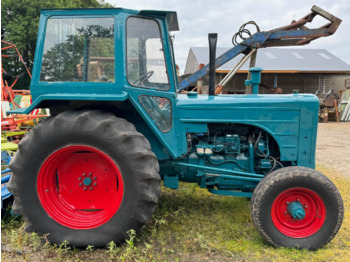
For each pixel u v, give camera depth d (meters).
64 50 2.72
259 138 3.21
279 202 2.78
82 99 2.58
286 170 2.78
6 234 2.91
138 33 2.78
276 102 3.09
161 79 2.95
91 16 2.68
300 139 3.12
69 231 2.67
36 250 2.65
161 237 2.85
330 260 2.59
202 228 3.06
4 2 18.89
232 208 3.61
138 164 2.55
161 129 2.94
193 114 3.11
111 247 2.48
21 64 19.47
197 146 3.21
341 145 8.60
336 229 2.72
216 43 3.23
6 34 19.64
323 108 15.98
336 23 4.51
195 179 3.33
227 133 3.32
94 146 2.57
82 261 2.50
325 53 22.11
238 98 3.15
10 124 5.94
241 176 3.24
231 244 2.80
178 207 3.58
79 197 2.84
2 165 3.61
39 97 2.61
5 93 7.78
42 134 2.58
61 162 2.78
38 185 2.65
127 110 3.01
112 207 2.65
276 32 4.58
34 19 18.66
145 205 2.59
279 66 18.70
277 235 2.74
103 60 2.68
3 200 3.08
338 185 4.70
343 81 18.91
